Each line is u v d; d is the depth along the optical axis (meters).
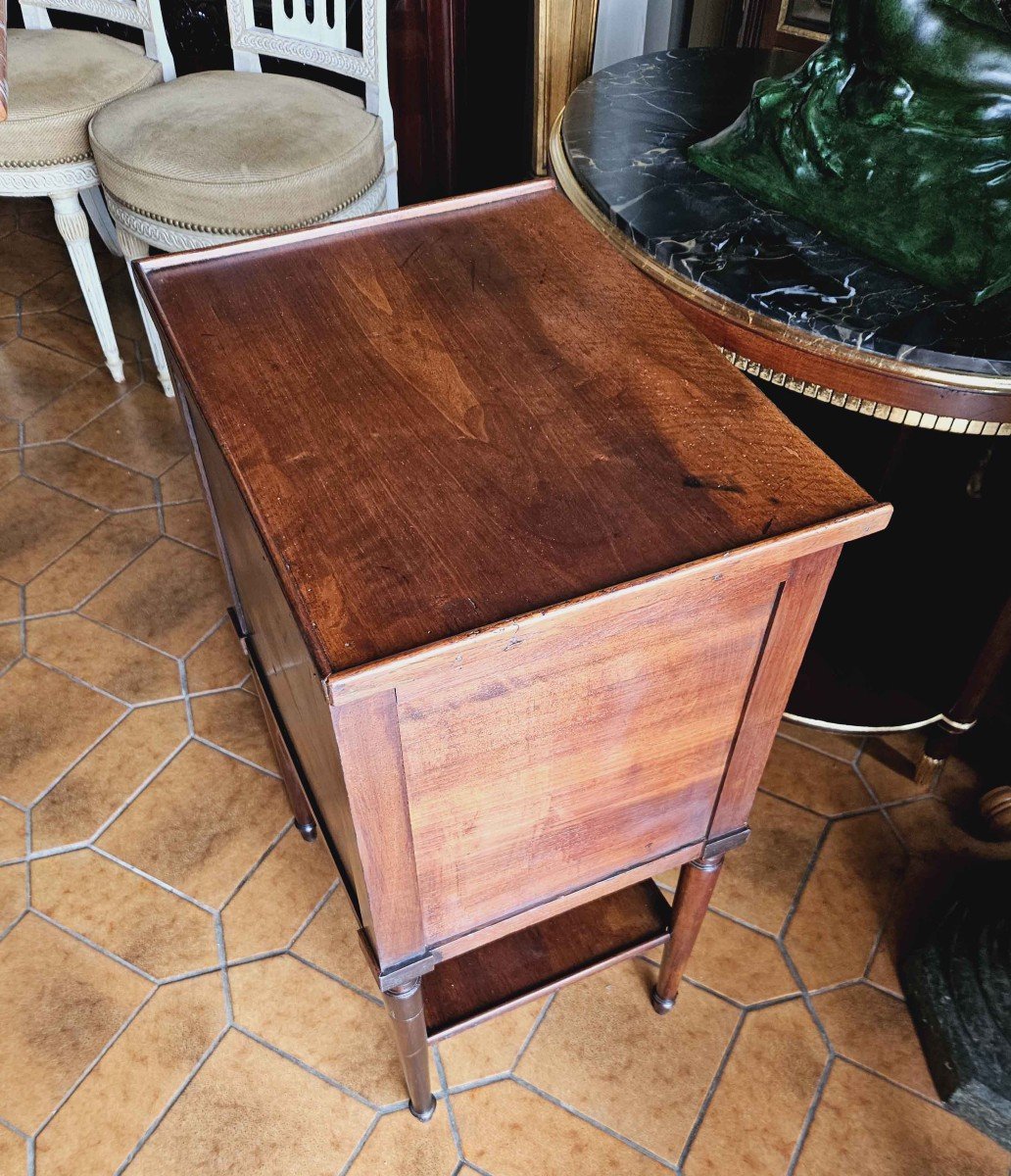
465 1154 1.21
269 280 1.01
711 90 1.57
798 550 0.75
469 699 0.71
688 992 1.36
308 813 1.44
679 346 0.94
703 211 1.27
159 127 1.80
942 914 1.40
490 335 0.95
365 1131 1.23
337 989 1.35
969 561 1.59
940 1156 1.22
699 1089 1.27
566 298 1.00
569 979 1.17
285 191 1.74
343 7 1.91
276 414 0.85
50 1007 1.33
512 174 2.55
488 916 0.95
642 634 0.75
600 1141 1.23
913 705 1.55
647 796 0.93
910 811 1.56
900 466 1.66
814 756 1.64
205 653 1.76
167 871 1.47
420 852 0.82
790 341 1.12
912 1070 1.29
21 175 1.91
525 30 2.26
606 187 1.31
